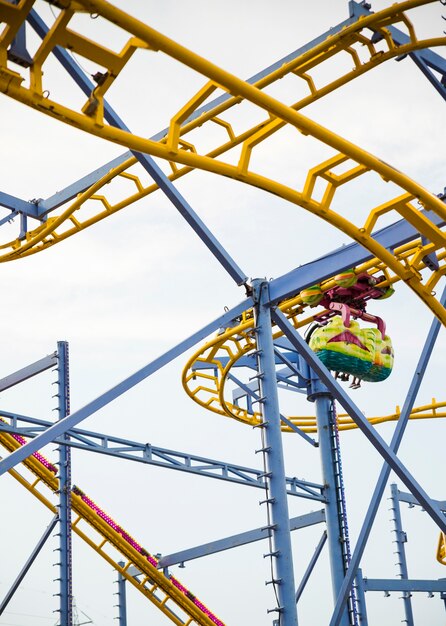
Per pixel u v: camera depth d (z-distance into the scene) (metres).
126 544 34.41
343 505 27.30
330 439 27.97
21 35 11.84
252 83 18.41
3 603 29.11
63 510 29.11
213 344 25.72
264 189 15.41
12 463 15.11
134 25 11.63
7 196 22.59
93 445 28.33
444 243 17.52
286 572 18.06
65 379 29.30
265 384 19.41
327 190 16.38
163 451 29.70
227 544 33.12
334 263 19.16
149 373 17.34
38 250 23.00
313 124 14.15
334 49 15.73
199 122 17.47
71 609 28.28
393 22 15.27
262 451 19.05
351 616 25.28
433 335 22.69
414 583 32.59
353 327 25.45
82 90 17.28
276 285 19.78
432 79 18.27
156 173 18.16
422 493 20.52
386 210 16.97
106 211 22.06
